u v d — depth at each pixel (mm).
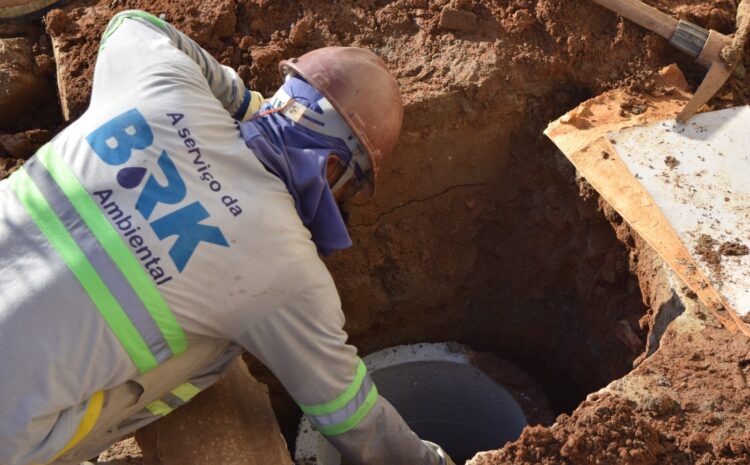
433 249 3332
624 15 2979
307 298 1869
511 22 3053
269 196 1865
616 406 2135
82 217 1791
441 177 3150
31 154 3010
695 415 2133
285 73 2217
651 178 2631
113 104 1925
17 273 1781
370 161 2084
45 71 3137
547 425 3182
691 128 2787
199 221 1799
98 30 3115
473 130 3035
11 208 1842
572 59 3004
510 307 3508
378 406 2066
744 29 2889
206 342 1998
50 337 1751
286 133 2014
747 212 2521
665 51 3047
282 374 1966
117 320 1771
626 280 2941
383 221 3211
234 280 1816
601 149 2727
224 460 2141
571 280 3287
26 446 1797
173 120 1868
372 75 2104
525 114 3062
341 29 3145
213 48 3088
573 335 3361
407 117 2926
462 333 3621
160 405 2150
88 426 1898
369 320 3443
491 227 3346
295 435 3365
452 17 3088
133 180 1811
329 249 2066
